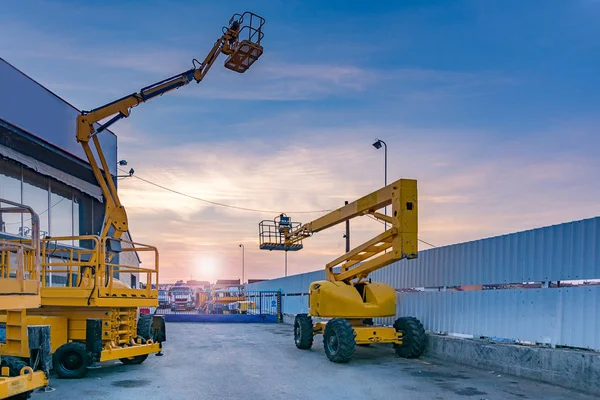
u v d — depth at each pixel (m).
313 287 14.43
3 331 8.51
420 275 14.27
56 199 19.80
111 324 10.86
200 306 46.19
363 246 13.22
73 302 10.46
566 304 9.35
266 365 11.89
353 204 13.75
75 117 19.78
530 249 10.30
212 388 9.13
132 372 10.91
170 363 12.27
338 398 8.30
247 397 8.39
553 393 8.53
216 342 17.42
